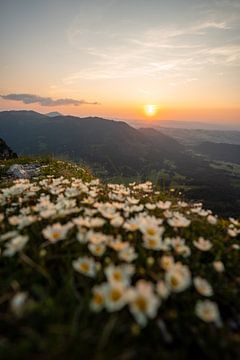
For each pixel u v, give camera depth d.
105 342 2.09
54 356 1.96
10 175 11.40
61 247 3.40
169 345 2.34
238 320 2.77
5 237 3.30
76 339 2.07
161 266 3.02
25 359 1.95
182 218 4.23
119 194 5.86
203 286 2.70
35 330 2.18
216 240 4.29
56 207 4.38
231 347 2.36
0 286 2.71
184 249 3.38
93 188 6.59
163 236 4.24
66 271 3.05
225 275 3.49
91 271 2.65
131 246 3.57
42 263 2.99
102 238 3.15
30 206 5.22
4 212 5.01
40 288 2.55
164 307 2.65
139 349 2.19
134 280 3.02
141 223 3.63
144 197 6.83
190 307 2.73
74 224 4.02
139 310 2.10
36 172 11.77
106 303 2.12
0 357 1.95
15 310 2.17
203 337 2.43
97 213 4.57
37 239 3.72
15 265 3.04
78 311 2.32
